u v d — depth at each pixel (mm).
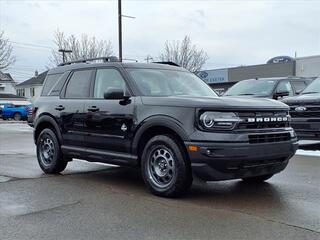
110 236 4680
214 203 5930
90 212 5562
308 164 8875
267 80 12820
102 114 7086
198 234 4691
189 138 5816
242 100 6125
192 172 5910
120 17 26188
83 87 7738
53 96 8359
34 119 8656
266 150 5969
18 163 9734
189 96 6457
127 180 7625
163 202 6000
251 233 4699
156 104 6320
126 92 6836
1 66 39500
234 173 5887
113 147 6965
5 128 24031
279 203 5898
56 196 6438
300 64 43469
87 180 7641
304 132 10469
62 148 7980
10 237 4676
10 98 43531
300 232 4715
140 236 4664
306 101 10438
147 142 6520
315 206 5727
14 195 6520
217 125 5758
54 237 4668
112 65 7301
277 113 6352
